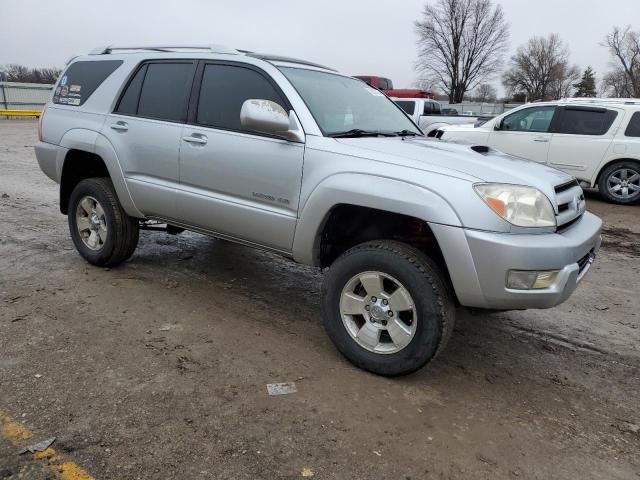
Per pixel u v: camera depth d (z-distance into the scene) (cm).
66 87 512
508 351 385
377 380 331
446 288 314
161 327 387
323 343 378
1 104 3294
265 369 336
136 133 440
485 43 6109
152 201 437
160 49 462
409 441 274
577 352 388
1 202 799
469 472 254
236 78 396
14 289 442
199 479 239
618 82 6581
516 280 290
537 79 7588
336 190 327
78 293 440
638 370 365
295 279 509
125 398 295
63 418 275
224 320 407
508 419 300
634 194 970
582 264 339
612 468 263
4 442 255
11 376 311
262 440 268
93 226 493
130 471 241
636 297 504
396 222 349
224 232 404
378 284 324
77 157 499
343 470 250
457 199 294
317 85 399
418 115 1680
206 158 394
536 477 254
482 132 1102
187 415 284
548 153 1024
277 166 357
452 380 339
